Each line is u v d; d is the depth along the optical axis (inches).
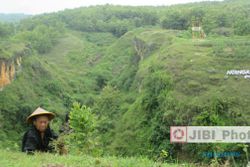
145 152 1469.0
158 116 1549.0
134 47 3425.2
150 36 3065.9
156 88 1727.4
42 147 293.4
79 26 6176.2
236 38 2279.8
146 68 2455.7
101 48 5098.4
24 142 291.6
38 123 289.4
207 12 3671.3
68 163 252.8
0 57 2662.4
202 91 1502.2
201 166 282.4
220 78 1563.7
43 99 2962.6
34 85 3095.5
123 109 2269.9
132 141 1647.4
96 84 3922.2
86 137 648.4
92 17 6299.2
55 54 4896.7
